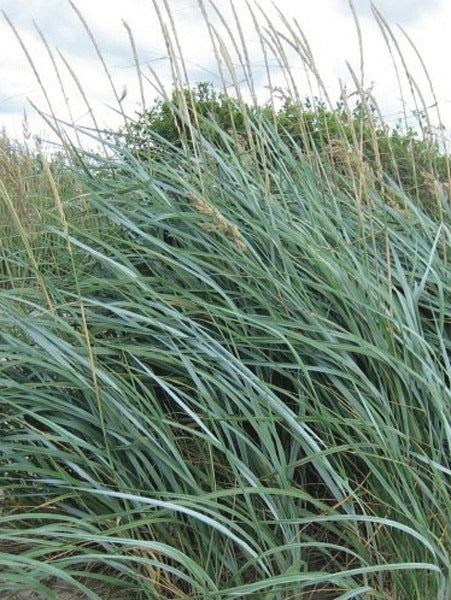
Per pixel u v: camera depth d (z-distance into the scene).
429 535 2.25
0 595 2.34
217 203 3.18
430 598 2.23
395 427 2.55
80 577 2.45
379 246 3.30
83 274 3.18
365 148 4.71
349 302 2.81
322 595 2.35
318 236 3.01
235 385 2.60
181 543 2.36
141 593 2.29
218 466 2.58
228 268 2.99
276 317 2.70
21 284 3.47
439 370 2.84
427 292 3.16
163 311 2.73
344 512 2.51
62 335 2.82
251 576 2.37
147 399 2.68
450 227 3.60
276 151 3.48
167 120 5.38
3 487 2.50
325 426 2.56
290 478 2.44
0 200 4.02
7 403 2.63
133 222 3.22
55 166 4.19
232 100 3.85
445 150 3.62
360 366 2.77
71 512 2.48
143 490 2.29
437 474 2.28
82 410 2.55
